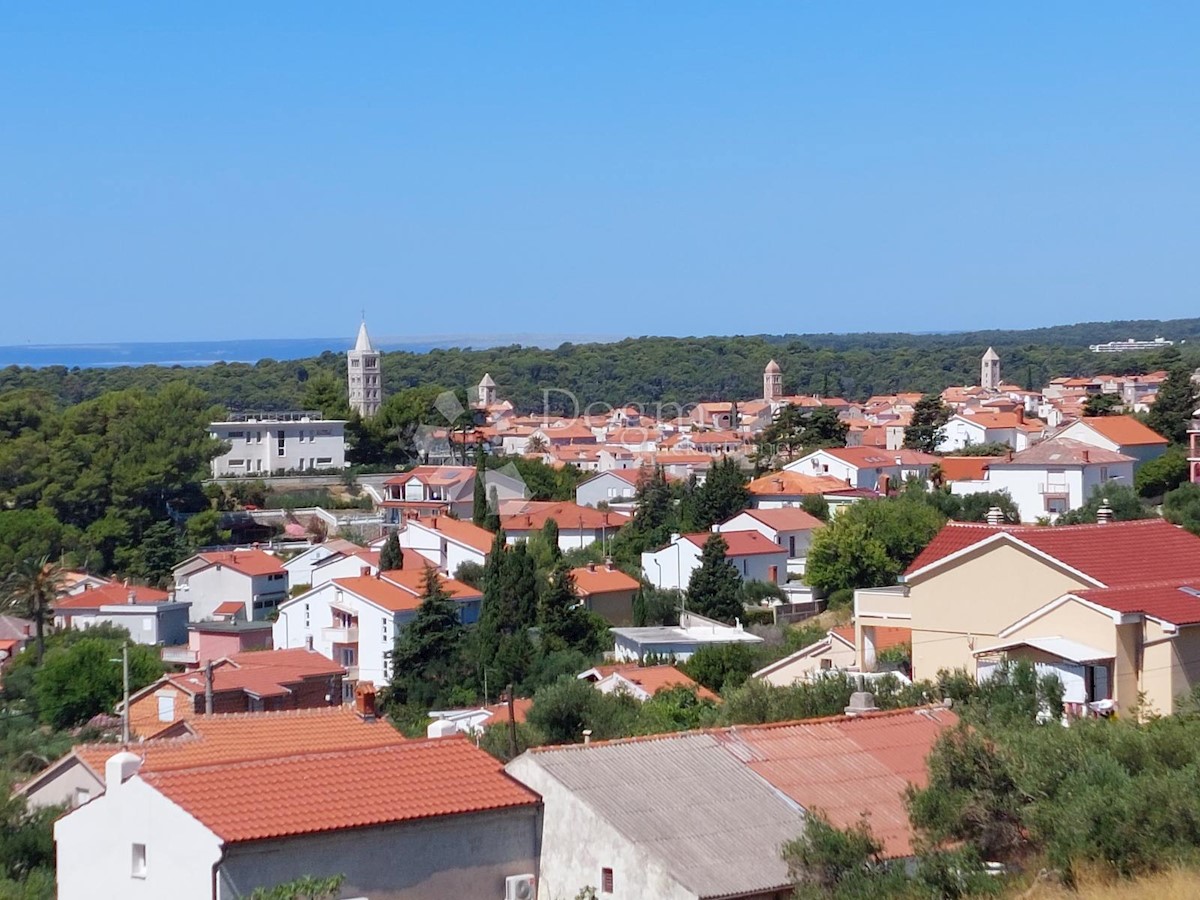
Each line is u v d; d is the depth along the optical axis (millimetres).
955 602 35750
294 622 80375
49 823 30891
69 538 108375
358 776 21672
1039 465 90688
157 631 86125
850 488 107500
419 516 109375
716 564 83125
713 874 21859
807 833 22000
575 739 36938
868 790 24969
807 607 82125
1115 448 96062
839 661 45812
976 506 86875
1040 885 20922
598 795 23328
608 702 38156
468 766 22531
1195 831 21688
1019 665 30406
